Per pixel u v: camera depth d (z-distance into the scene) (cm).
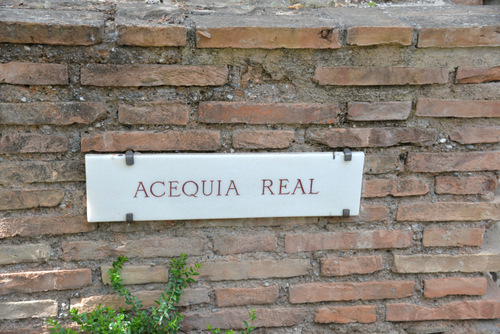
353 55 161
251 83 162
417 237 181
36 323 172
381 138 170
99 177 159
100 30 149
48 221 164
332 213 173
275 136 166
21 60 149
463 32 159
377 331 188
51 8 160
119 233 169
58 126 157
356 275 183
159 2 177
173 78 157
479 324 191
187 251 174
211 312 179
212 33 152
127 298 167
